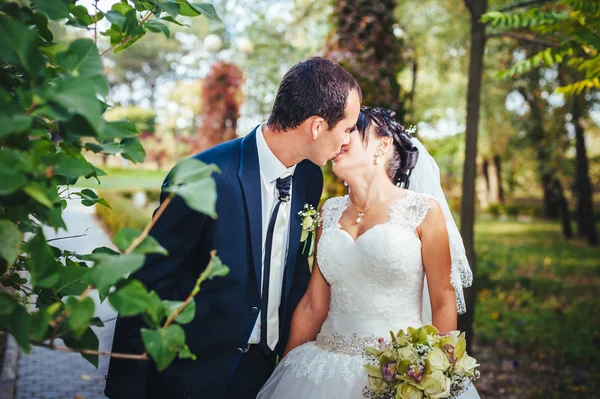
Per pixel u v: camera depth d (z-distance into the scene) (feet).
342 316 7.45
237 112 51.44
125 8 5.00
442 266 7.22
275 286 7.80
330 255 7.44
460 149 63.41
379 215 7.43
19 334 3.47
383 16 18.11
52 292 4.36
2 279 5.09
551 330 24.29
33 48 3.52
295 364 7.45
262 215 7.66
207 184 3.80
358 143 7.56
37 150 3.82
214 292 7.28
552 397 16.67
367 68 18.02
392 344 6.43
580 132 53.52
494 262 43.83
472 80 16.81
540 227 73.67
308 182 8.19
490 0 28.63
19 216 4.23
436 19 40.65
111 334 19.08
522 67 13.74
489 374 18.74
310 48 40.45
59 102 3.45
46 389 14.46
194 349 7.28
